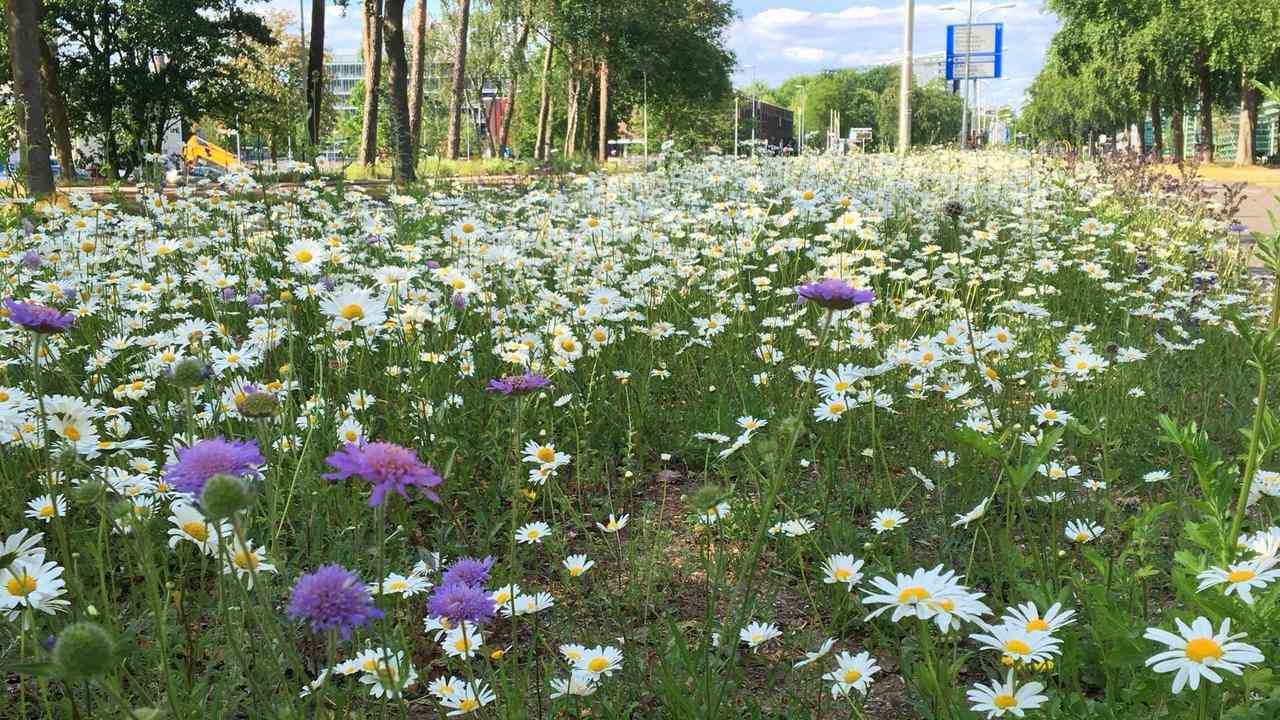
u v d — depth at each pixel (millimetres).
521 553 3398
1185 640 1495
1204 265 8883
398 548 3289
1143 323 6949
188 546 2910
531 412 4250
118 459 3160
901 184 11133
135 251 5859
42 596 1876
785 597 3160
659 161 11859
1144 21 46594
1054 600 2082
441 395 4406
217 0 39312
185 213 7074
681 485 4301
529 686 2475
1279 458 3801
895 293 7117
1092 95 50406
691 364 5492
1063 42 50844
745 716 2387
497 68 48219
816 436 4379
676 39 48844
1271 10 41906
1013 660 1693
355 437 3414
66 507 2768
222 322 4879
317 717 1480
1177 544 3125
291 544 3264
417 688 2586
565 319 5254
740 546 3332
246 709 2236
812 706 2354
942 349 4117
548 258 6707
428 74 56000
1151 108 51656
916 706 2193
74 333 4758
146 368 4035
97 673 1309
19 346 4223
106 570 2865
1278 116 68812
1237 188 10992
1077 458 4258
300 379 4578
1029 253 8555
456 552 3277
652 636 2498
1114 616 1868
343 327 2955
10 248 6227
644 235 7367
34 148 10789
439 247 6438
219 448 1545
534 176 11914
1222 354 6219
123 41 37750
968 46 38031
